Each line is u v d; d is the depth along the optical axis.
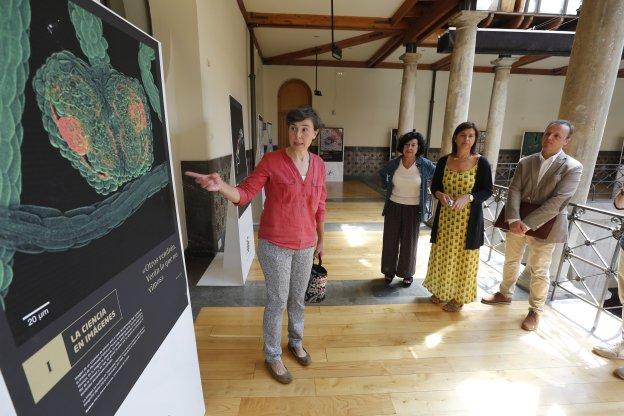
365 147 9.88
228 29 4.26
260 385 1.76
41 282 0.65
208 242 3.48
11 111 0.58
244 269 2.98
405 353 2.04
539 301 2.26
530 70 9.68
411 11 5.43
